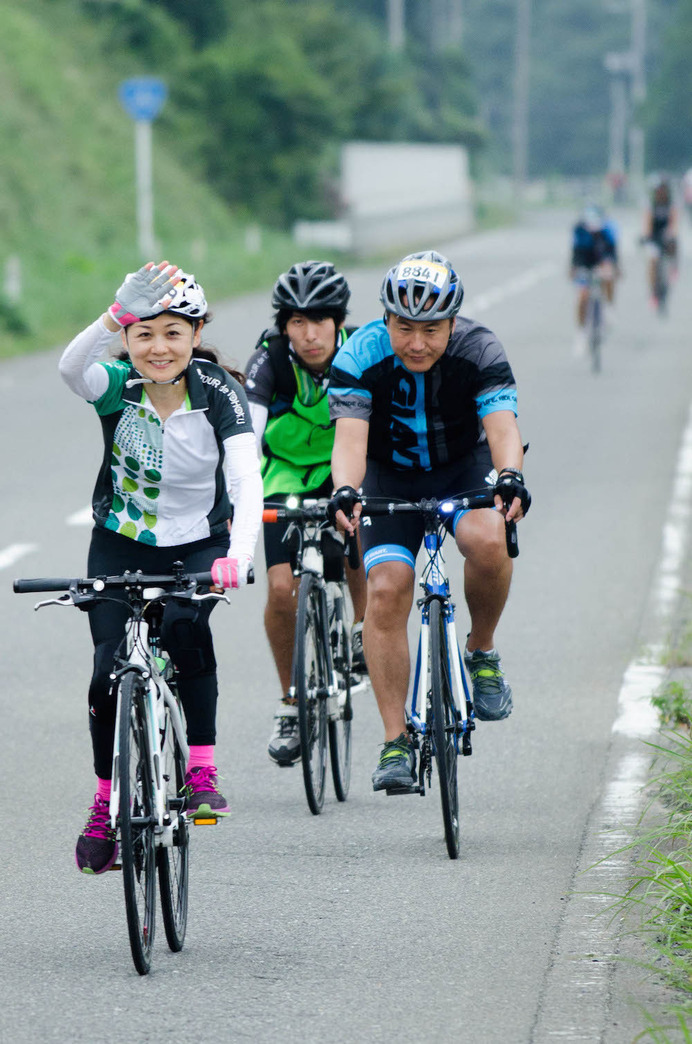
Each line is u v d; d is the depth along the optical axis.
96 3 141.62
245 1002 13.30
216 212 129.62
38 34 128.12
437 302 16.61
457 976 13.77
